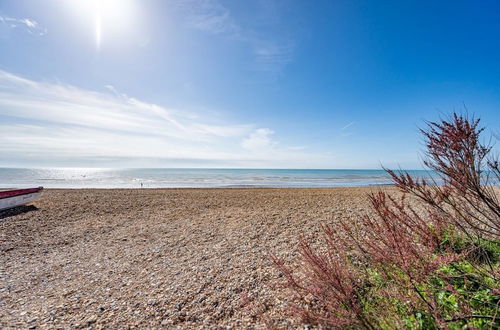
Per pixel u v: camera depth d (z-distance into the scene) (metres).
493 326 2.33
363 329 2.67
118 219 10.42
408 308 2.78
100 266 5.59
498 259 3.15
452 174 2.35
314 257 2.97
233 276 4.66
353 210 11.21
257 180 38.78
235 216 10.71
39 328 3.28
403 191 2.74
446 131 2.29
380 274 3.33
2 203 11.44
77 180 37.41
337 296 2.74
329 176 52.16
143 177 45.62
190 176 50.22
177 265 5.43
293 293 3.77
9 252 6.62
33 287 4.62
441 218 2.86
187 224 9.48
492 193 2.30
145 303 3.84
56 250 6.81
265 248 6.30
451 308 2.64
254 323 3.22
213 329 3.15
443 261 2.43
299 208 12.30
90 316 3.54
